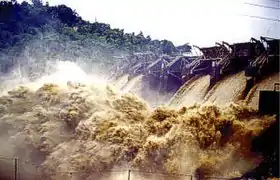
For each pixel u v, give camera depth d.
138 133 40.31
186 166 37.09
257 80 53.69
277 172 35.97
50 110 46.34
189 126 38.38
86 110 44.38
